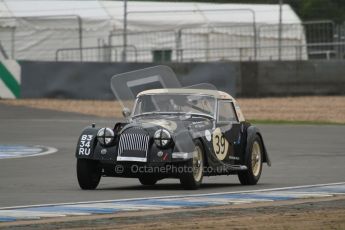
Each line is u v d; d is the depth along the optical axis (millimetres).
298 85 122312
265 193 46000
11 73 124875
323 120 106938
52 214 37062
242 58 144750
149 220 34969
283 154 72812
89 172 48438
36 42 140375
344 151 75375
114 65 122188
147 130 47531
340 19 172750
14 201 42531
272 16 150750
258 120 106812
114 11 146375
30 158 69500
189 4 152375
